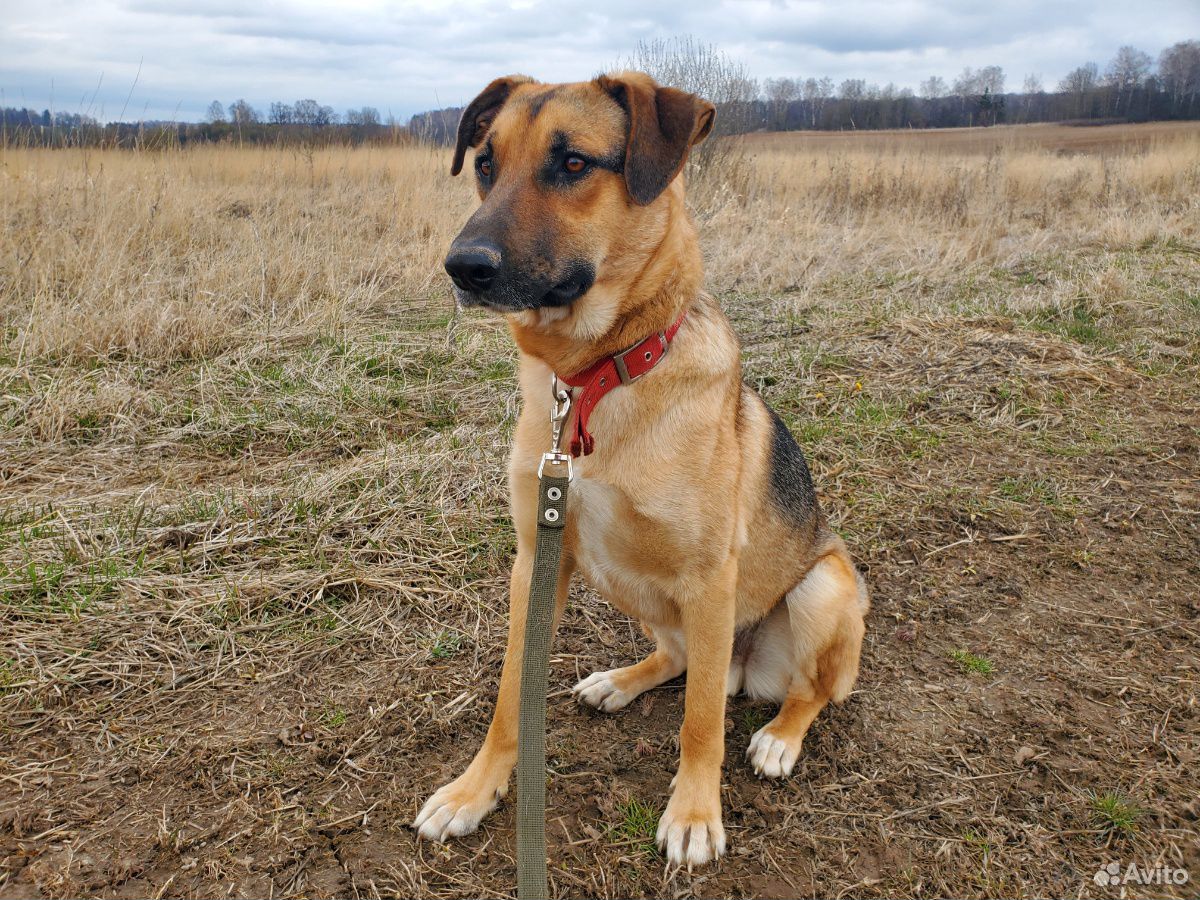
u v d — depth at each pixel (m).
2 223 7.92
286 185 13.09
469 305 2.31
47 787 2.53
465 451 4.70
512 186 2.38
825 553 3.19
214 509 3.95
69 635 3.12
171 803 2.51
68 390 5.04
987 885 2.36
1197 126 37.84
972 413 5.37
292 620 3.33
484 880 2.34
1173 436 5.10
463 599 3.56
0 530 3.72
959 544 4.07
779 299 7.79
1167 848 2.46
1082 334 6.66
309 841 2.41
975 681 3.18
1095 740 2.86
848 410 5.40
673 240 2.52
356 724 2.86
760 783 2.76
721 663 2.56
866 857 2.45
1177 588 3.71
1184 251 9.77
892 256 9.69
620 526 2.53
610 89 2.52
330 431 4.96
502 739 2.57
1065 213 13.45
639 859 2.44
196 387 5.38
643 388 2.46
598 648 3.41
